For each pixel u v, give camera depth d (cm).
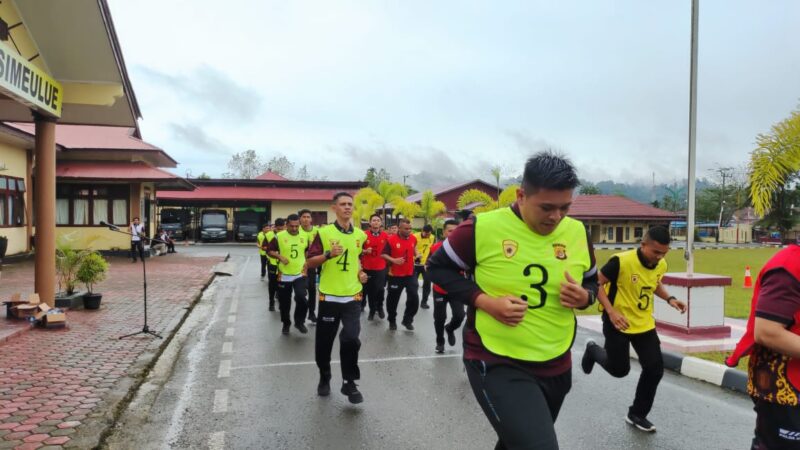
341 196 564
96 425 471
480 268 281
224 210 4097
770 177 599
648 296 461
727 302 1198
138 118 1102
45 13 842
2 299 1093
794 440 253
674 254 3312
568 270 278
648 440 454
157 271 1800
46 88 866
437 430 474
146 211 2597
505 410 259
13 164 1961
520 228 278
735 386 591
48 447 424
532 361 272
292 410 523
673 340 791
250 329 928
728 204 7244
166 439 456
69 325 890
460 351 771
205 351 766
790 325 247
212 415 511
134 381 601
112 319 948
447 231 827
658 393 581
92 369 639
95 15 848
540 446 244
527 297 274
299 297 893
